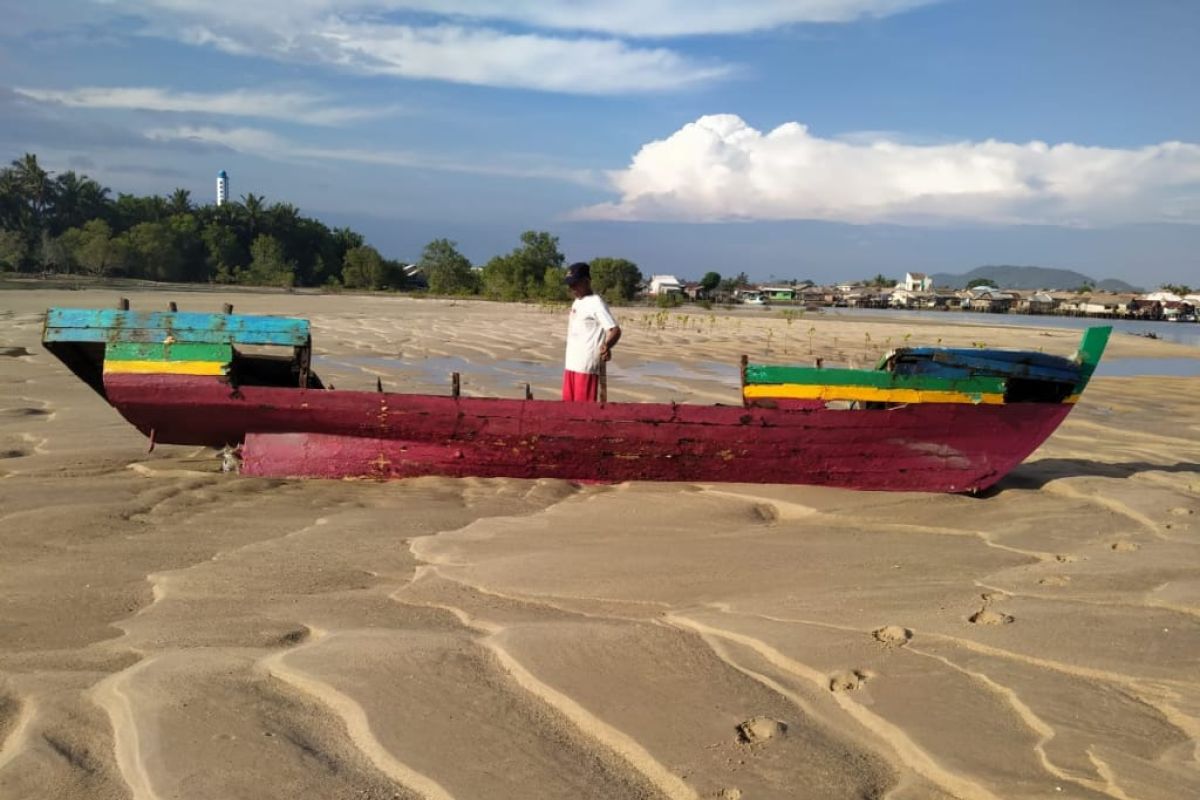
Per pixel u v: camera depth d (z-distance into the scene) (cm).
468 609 424
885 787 275
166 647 366
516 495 686
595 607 431
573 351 777
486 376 1537
